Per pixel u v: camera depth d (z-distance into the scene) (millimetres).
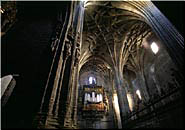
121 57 22828
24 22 8477
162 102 10148
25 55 6844
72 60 8336
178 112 5629
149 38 21094
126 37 22000
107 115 20812
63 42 7781
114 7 18531
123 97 18422
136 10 16844
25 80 6055
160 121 6898
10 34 7461
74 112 7656
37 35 7922
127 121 14695
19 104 5293
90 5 18031
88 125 19609
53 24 8820
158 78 18234
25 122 4785
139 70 22891
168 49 10219
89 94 22406
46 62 6691
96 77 27469
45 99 5543
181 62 8555
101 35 21844
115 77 21156
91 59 24641
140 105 17828
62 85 7016
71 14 9844
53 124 5148
